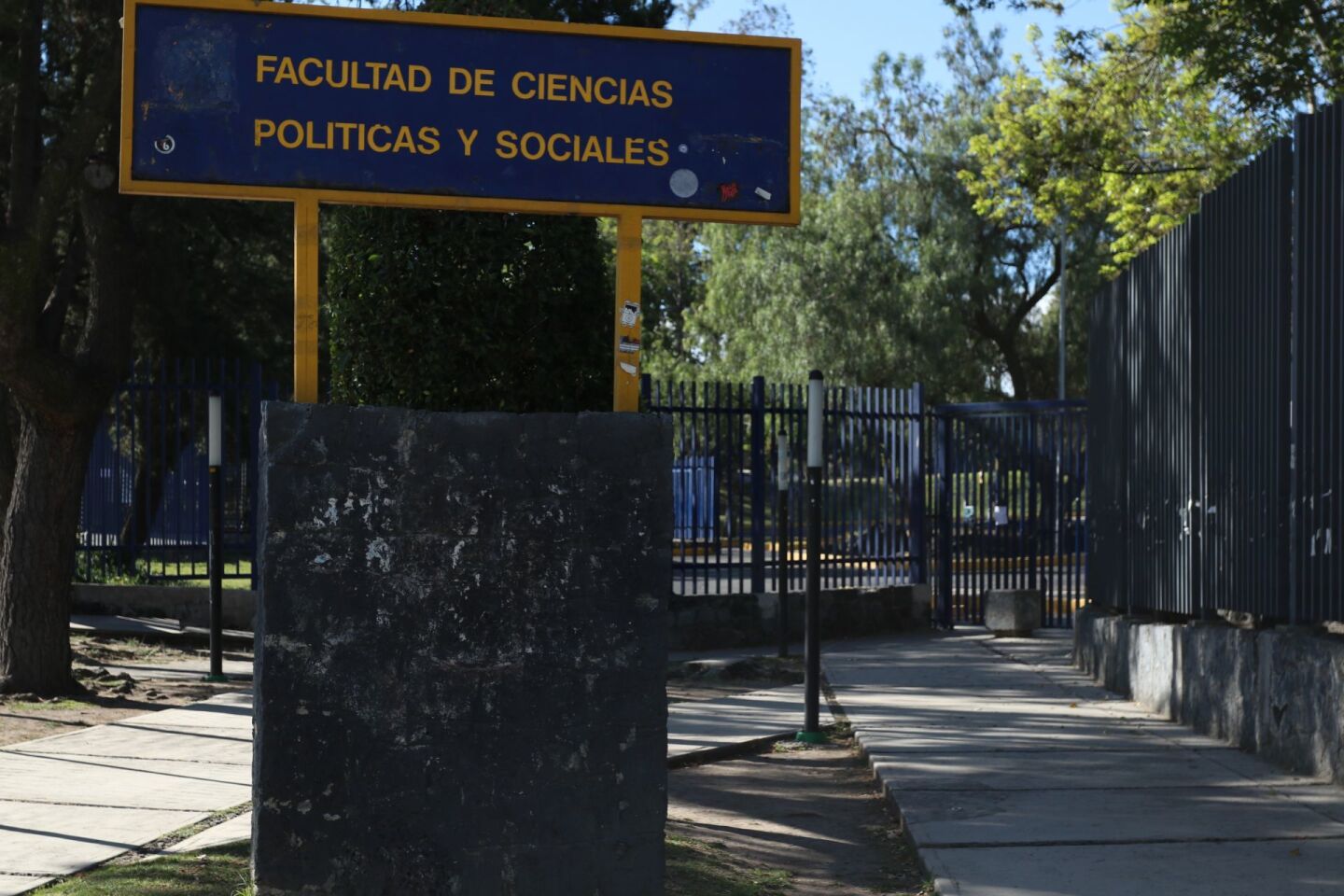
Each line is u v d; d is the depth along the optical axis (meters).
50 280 18.41
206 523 16.02
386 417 4.92
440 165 5.23
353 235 5.34
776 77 5.49
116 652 14.03
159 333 22.11
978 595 18.28
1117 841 6.17
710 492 16.28
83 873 5.58
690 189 5.41
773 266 37.78
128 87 5.06
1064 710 10.54
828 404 17.41
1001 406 18.05
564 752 4.96
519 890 4.91
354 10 5.18
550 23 5.32
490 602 4.95
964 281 37.56
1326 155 7.55
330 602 4.85
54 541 11.23
